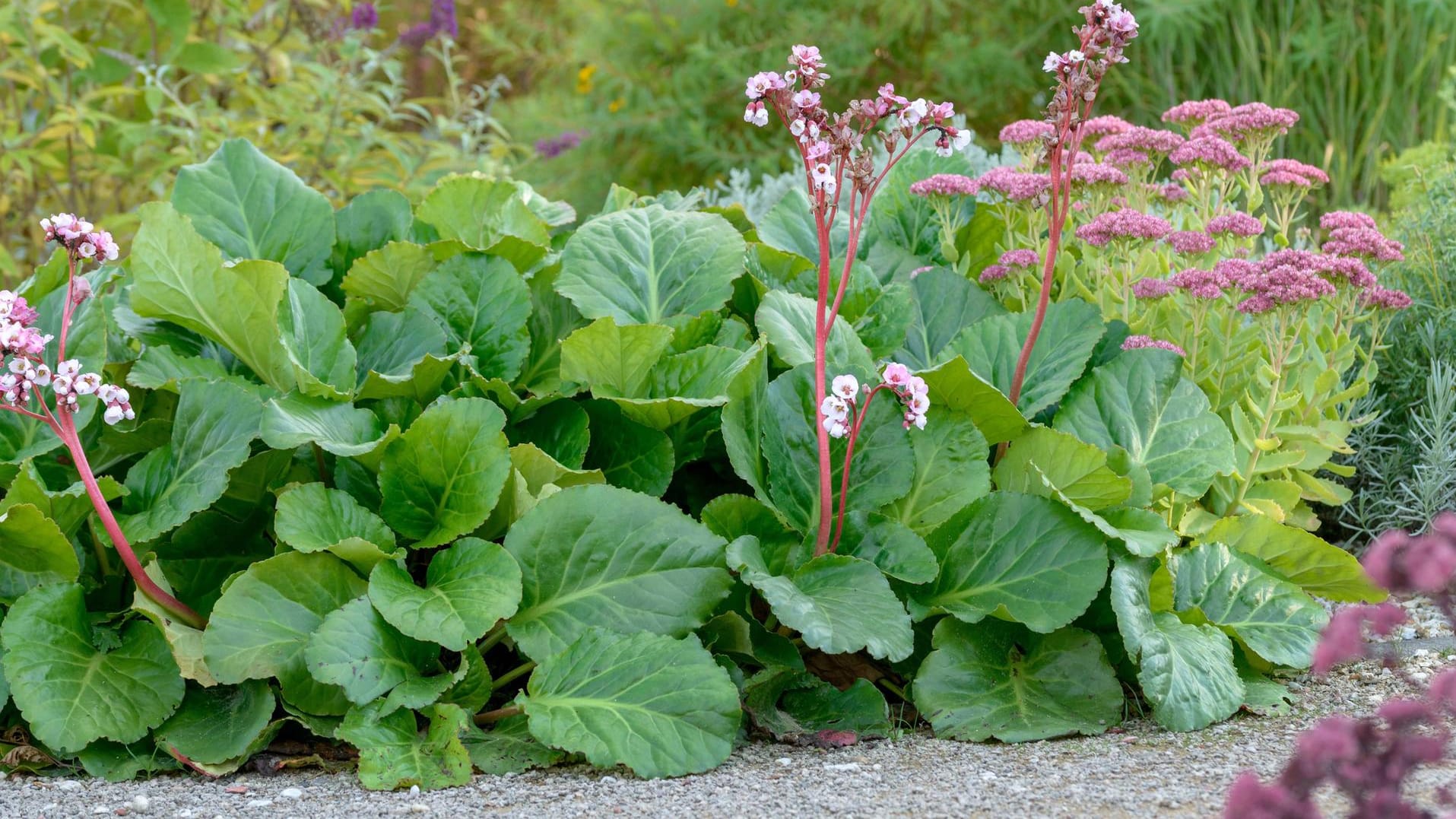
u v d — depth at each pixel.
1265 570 3.39
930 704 2.99
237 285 3.21
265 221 3.70
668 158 10.11
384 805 2.55
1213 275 3.53
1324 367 3.87
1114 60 3.00
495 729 2.96
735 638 3.03
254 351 3.31
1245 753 2.68
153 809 2.56
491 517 3.20
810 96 2.80
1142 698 3.14
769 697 3.04
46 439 3.17
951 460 3.28
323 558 2.95
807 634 2.73
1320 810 2.21
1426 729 2.41
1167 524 3.36
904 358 3.73
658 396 3.37
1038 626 2.99
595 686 2.80
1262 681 3.17
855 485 3.26
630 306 3.56
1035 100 9.00
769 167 9.16
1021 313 3.62
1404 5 7.32
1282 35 7.66
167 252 3.21
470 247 3.58
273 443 2.88
